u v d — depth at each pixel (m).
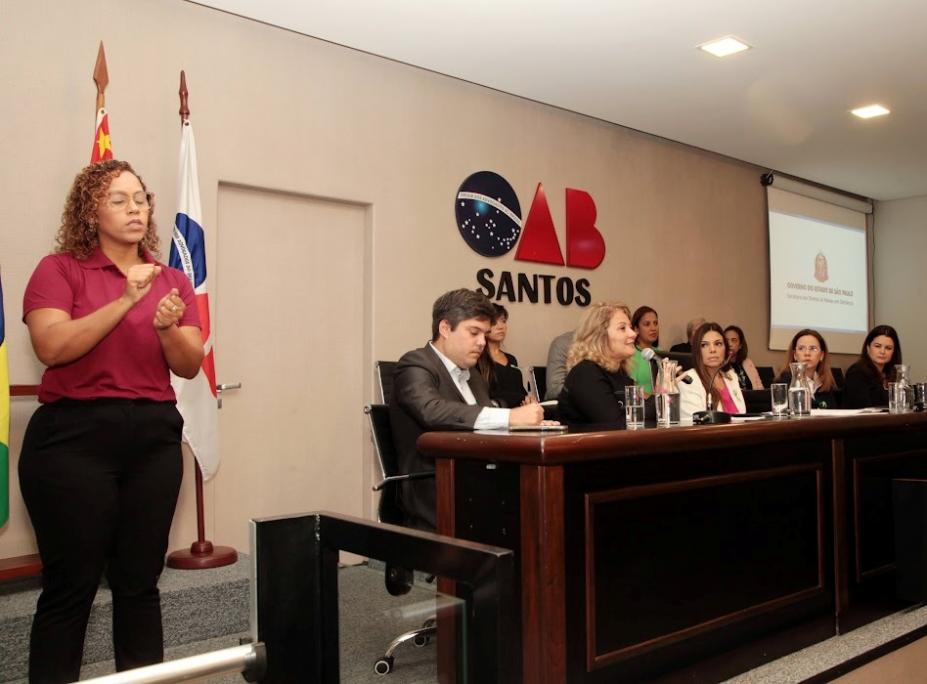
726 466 2.04
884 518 2.66
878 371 4.64
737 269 6.84
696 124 5.81
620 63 4.62
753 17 4.06
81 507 1.76
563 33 4.19
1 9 3.21
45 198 3.28
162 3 3.65
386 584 1.22
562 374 4.88
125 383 1.84
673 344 6.20
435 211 4.68
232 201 3.96
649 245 6.04
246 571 3.14
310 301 4.21
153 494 1.86
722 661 1.98
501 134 5.06
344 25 4.03
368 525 1.26
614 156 5.81
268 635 1.30
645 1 3.86
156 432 1.87
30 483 1.78
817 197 7.79
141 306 1.89
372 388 4.34
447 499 1.87
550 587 1.60
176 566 3.18
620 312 3.07
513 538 1.70
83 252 1.91
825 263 7.88
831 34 4.27
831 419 2.38
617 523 1.74
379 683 1.20
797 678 2.00
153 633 1.86
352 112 4.32
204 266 3.33
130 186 1.91
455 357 2.60
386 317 4.42
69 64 3.37
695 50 4.45
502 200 5.01
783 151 6.59
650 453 1.79
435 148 4.70
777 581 2.18
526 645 1.64
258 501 3.97
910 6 3.96
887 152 6.66
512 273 5.09
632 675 1.75
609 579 1.71
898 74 4.86
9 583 2.95
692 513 1.93
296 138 4.09
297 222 4.19
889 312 8.61
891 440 2.74
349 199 4.30
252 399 3.98
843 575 2.43
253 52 3.95
